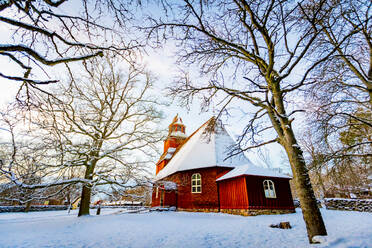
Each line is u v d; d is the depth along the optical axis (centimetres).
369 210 1612
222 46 736
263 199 1490
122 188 1361
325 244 446
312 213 517
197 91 786
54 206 2988
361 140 804
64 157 1284
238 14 625
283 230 901
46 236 813
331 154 645
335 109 791
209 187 1820
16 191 1106
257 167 1662
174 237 790
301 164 573
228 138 2198
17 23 346
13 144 902
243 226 1007
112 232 888
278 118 632
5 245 675
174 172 2059
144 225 1063
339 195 2689
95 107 1570
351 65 770
